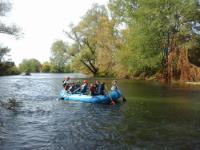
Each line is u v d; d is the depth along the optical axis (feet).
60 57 276.00
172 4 181.57
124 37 220.23
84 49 251.60
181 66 169.68
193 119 63.77
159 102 89.61
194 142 46.91
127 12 205.26
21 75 341.82
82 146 44.86
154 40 185.37
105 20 234.79
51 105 83.92
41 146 44.83
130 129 54.75
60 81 206.69
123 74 219.61
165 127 56.39
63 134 51.24
